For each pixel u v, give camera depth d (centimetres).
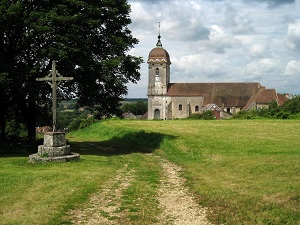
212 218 980
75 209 1062
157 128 4109
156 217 998
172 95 10644
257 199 1102
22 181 1370
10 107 2873
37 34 2223
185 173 1680
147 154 2575
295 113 6219
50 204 1081
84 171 1664
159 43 11219
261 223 914
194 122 5075
